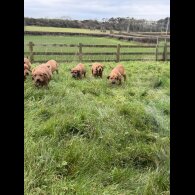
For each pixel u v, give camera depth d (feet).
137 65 48.32
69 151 13.04
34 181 10.81
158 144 15.06
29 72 28.48
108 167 13.29
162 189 11.11
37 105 19.20
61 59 52.06
